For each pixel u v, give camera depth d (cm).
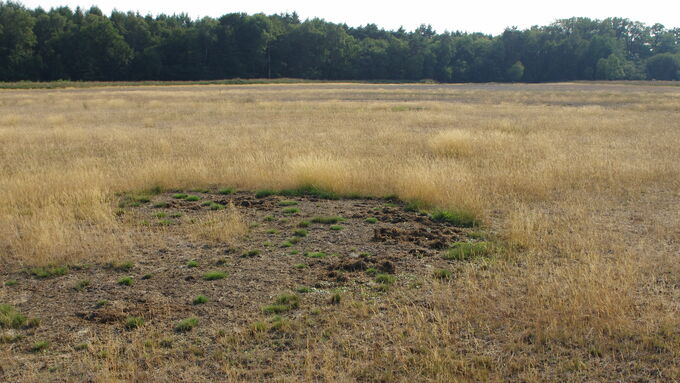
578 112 2608
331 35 10650
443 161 1093
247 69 10119
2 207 764
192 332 421
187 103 3381
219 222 716
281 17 13988
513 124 1978
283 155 1216
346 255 599
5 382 355
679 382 344
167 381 354
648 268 534
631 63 11738
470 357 377
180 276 538
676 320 418
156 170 989
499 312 441
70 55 8781
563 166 1047
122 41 9019
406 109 2888
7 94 4528
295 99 3975
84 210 752
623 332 402
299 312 454
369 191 893
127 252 607
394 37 12638
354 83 8556
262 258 590
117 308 462
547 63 11819
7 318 438
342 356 382
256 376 359
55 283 521
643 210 776
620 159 1161
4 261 575
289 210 797
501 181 919
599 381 349
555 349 386
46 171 1034
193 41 9556
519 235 625
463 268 547
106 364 370
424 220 738
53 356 388
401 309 450
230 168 1034
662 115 2411
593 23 12988
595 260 535
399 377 356
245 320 441
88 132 1731
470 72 11656
